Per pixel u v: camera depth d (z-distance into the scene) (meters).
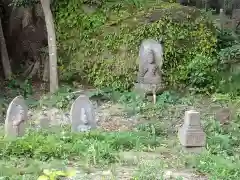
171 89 14.94
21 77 16.14
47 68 15.99
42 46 16.64
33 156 8.13
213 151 9.33
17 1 15.98
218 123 11.55
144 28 15.37
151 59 14.32
